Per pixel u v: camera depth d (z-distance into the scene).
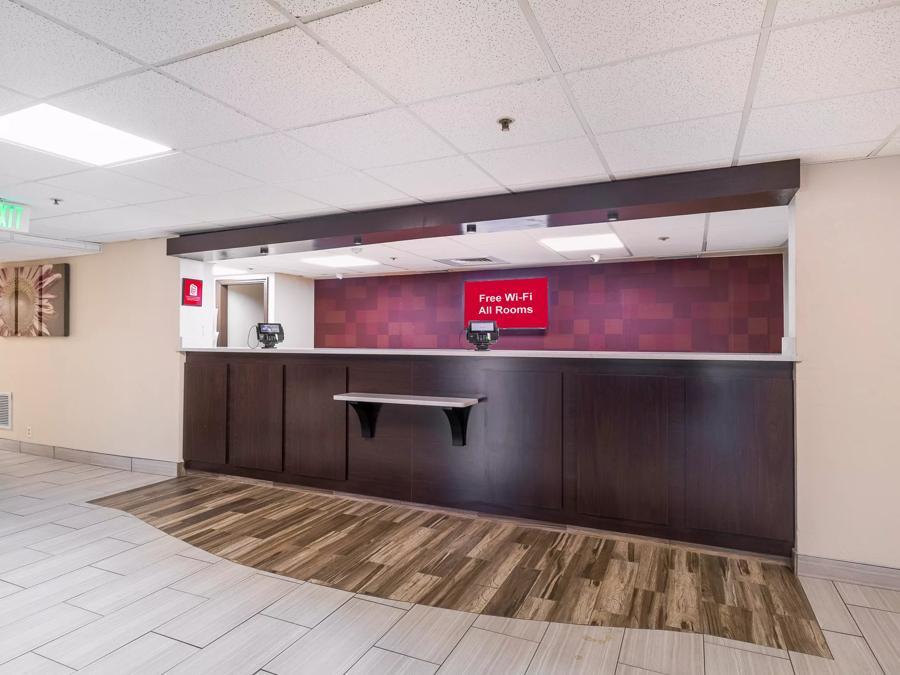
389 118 2.42
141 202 3.83
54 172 3.13
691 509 3.21
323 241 4.43
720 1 1.58
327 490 4.31
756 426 3.07
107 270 5.35
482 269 7.09
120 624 2.35
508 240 5.07
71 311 5.56
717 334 5.95
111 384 5.29
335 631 2.29
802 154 2.84
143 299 5.13
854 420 2.85
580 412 3.48
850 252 2.88
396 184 3.45
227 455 4.73
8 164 3.00
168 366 5.00
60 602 2.54
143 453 5.10
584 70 2.00
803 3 1.58
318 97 2.21
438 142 2.71
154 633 2.27
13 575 2.83
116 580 2.78
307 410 4.38
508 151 2.85
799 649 2.18
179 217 4.30
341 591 2.66
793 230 3.01
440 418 3.88
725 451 3.13
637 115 2.39
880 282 2.82
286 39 1.77
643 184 3.31
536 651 2.15
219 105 2.27
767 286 5.75
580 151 2.85
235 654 2.12
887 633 2.30
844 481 2.86
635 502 3.34
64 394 5.59
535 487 3.59
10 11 1.60
